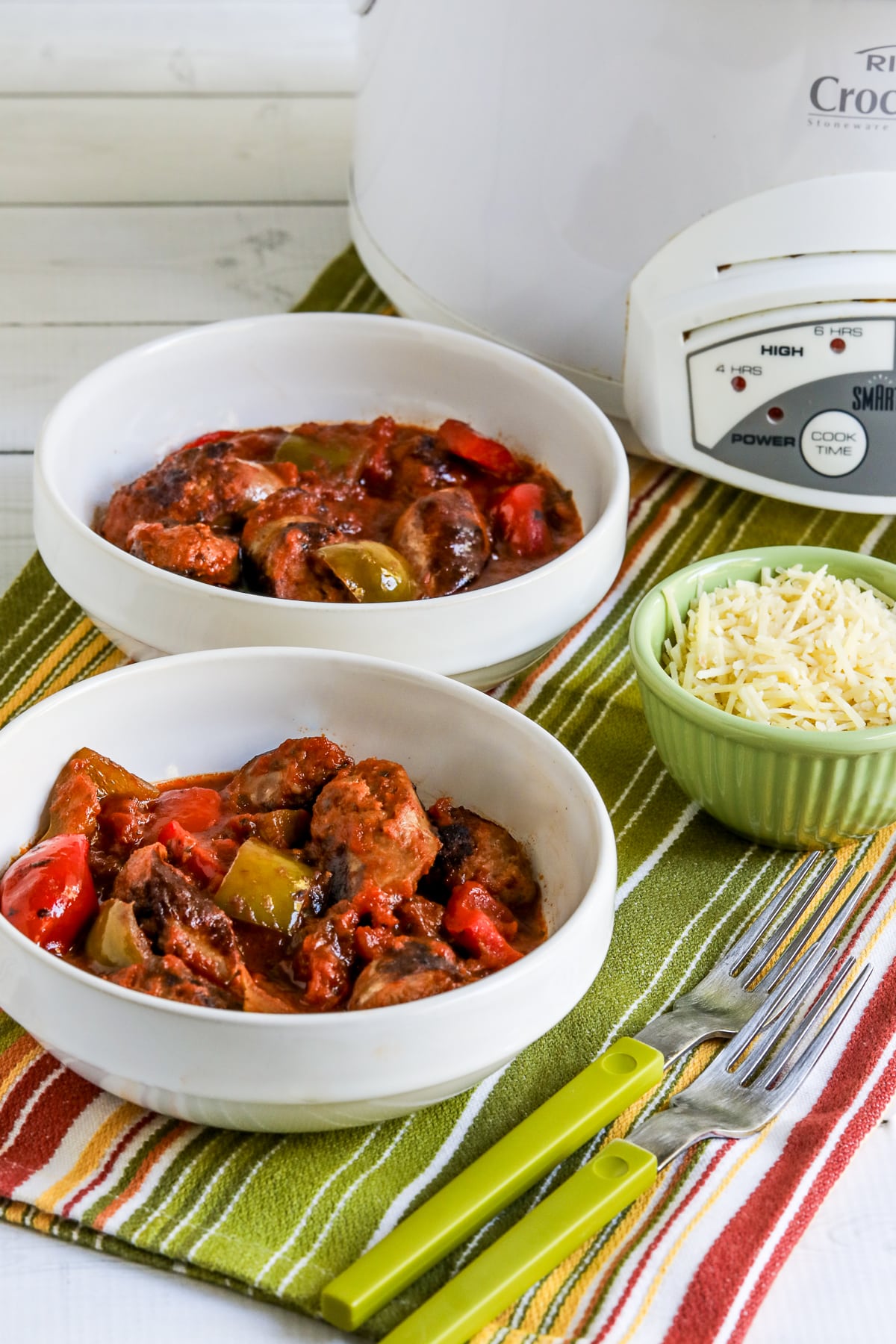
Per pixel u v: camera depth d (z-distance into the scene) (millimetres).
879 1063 985
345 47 1537
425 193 1193
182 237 1365
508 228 1169
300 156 1438
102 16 1536
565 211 1151
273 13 1556
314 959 955
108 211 1379
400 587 1078
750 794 1036
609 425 1126
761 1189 950
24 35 1518
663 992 1008
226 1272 925
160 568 1060
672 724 1040
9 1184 941
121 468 1154
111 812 998
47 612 1143
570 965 941
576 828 985
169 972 942
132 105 1469
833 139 1102
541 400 1158
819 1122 967
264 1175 949
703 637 1058
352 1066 917
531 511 1122
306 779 1008
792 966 1008
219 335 1169
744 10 1087
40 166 1407
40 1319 922
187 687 1021
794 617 1057
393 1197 945
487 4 1133
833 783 1024
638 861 1055
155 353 1156
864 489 1149
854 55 1087
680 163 1122
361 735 1032
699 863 1056
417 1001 925
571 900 981
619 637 1151
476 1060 928
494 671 1067
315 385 1188
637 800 1079
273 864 979
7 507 1197
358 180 1259
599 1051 986
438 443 1168
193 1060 917
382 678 1022
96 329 1294
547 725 1107
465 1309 905
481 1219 930
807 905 1030
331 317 1179
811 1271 941
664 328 1138
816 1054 977
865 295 1109
